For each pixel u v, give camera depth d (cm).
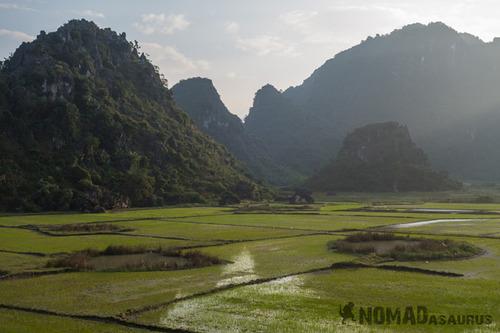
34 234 5272
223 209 9781
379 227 5834
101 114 12794
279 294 2564
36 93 12388
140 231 5491
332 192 18100
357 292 2597
